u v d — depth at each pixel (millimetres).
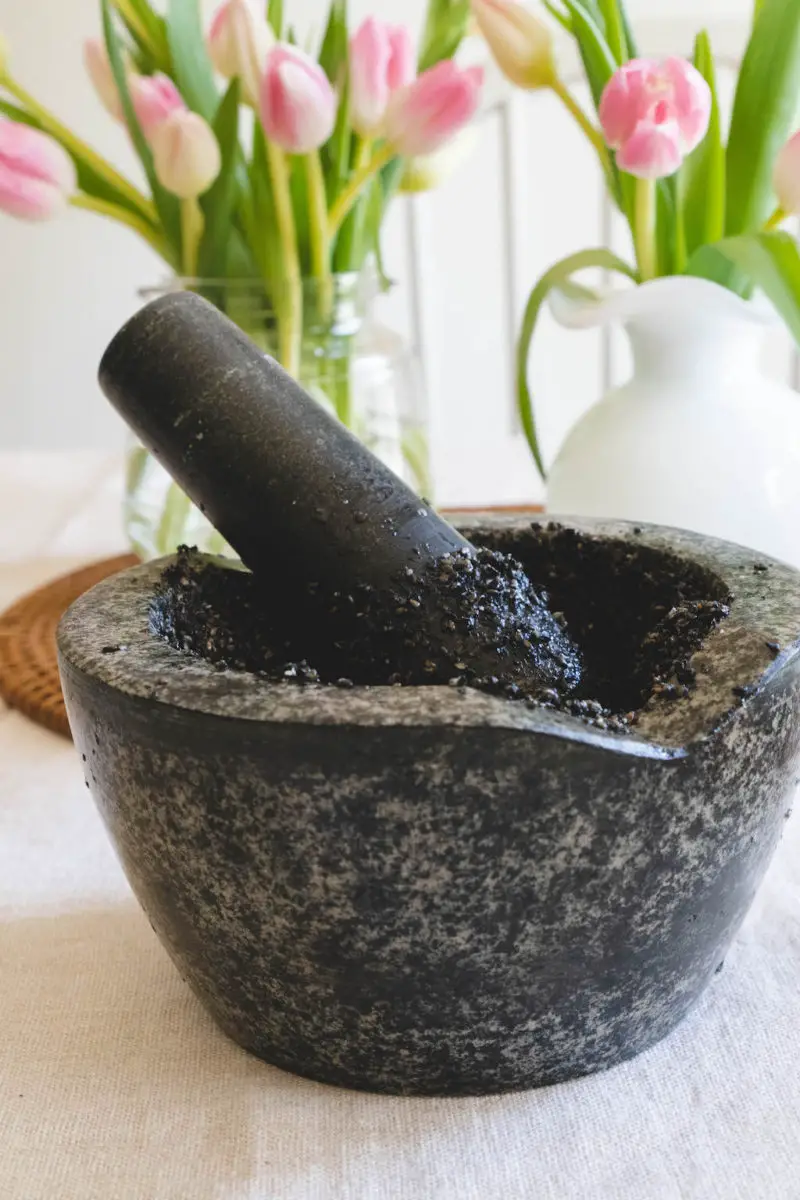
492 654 510
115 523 949
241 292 736
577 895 458
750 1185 462
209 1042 518
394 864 451
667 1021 503
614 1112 485
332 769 443
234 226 758
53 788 657
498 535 574
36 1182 471
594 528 570
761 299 713
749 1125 480
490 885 453
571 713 473
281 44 683
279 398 530
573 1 705
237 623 562
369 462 533
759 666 465
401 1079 488
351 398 755
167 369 526
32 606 799
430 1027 476
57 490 1021
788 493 678
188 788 458
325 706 445
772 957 543
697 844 464
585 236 1389
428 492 804
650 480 679
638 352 703
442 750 439
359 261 774
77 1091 500
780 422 690
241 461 522
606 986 478
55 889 591
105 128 1311
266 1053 503
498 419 1465
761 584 514
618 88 655
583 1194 462
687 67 648
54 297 1399
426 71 734
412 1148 476
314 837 451
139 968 551
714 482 675
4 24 1271
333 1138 480
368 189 767
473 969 465
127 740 465
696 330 680
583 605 573
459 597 514
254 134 729
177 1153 478
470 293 1413
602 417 708
